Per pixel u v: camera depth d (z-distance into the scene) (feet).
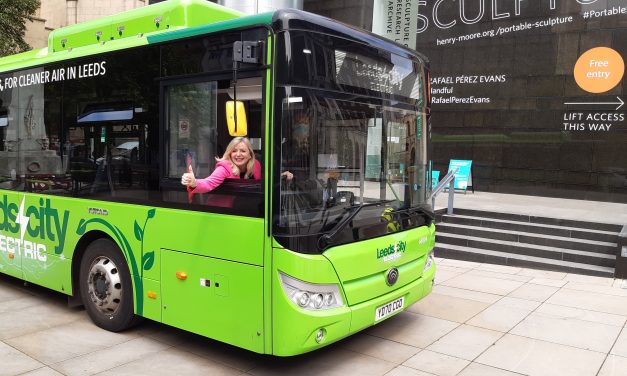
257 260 12.85
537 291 22.85
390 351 15.90
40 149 19.38
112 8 73.51
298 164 12.59
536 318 19.17
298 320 12.37
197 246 14.14
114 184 16.56
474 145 47.62
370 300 14.15
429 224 17.69
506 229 31.40
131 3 73.56
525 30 44.78
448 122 48.85
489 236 30.94
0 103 21.54
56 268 18.75
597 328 18.17
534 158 44.88
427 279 17.02
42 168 19.27
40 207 19.25
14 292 21.80
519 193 45.65
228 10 17.03
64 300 20.71
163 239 14.98
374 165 14.90
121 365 14.61
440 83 49.06
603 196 42.04
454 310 20.03
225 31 13.67
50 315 18.81
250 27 13.07
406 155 16.47
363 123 14.47
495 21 46.06
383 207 15.03
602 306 20.71
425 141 17.66
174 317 14.85
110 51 16.66
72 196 18.04
